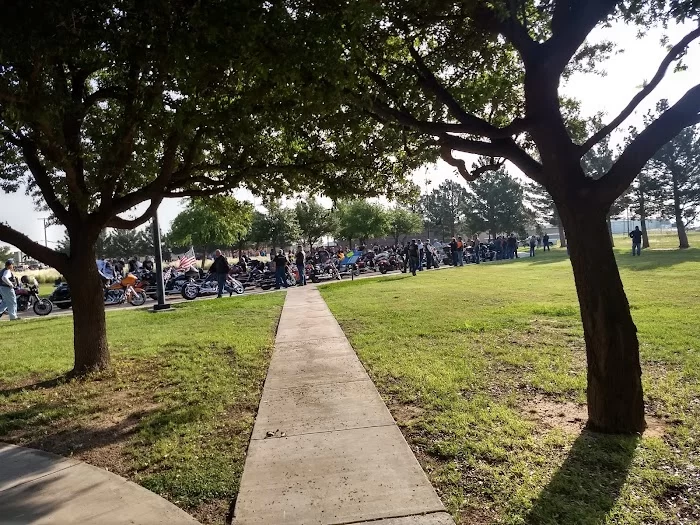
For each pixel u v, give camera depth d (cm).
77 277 710
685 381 539
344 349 788
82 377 691
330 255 2959
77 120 643
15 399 620
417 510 314
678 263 2019
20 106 464
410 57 598
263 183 834
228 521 321
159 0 409
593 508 307
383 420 469
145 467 407
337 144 725
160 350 855
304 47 410
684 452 376
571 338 773
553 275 1892
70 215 714
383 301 1348
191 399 572
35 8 407
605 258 415
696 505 309
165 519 322
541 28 550
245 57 429
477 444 402
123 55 455
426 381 579
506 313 1024
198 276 2155
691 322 812
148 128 586
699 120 383
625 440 397
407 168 777
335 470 373
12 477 394
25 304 1834
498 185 5434
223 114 504
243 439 451
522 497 322
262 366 716
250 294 1881
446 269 2555
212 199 937
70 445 466
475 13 471
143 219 777
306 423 474
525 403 502
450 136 481
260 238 4925
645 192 3622
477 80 655
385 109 499
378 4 431
